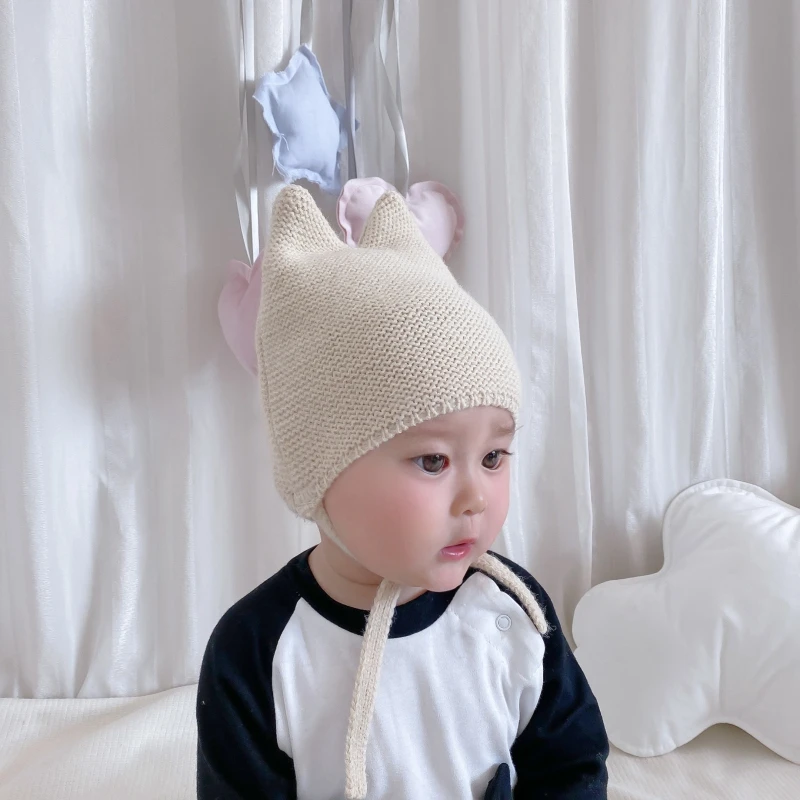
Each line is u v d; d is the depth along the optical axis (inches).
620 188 43.8
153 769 37.6
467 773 26.9
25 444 39.3
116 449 41.9
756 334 48.1
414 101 43.1
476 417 23.2
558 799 27.1
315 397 23.8
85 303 40.3
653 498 47.6
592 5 43.5
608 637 41.1
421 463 23.3
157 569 43.6
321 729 26.2
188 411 41.9
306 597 26.9
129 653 43.8
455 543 23.7
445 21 42.8
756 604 38.9
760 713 38.3
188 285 41.2
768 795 35.3
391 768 26.0
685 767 37.6
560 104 41.8
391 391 22.7
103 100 38.9
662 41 42.8
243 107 39.2
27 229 37.9
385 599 25.8
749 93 46.1
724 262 47.4
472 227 43.5
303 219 27.1
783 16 45.5
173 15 39.1
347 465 23.4
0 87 36.0
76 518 42.4
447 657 26.9
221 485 43.8
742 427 49.3
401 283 24.3
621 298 44.8
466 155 43.1
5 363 38.7
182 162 40.3
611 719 39.5
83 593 43.5
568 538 46.4
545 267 42.4
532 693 27.8
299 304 24.8
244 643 26.6
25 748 39.7
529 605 27.5
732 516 43.1
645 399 45.6
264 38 38.4
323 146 39.2
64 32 37.8
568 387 44.5
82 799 35.8
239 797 25.7
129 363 41.3
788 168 47.0
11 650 43.3
